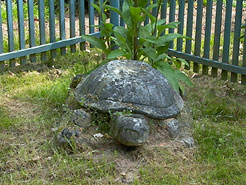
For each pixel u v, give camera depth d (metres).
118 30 4.15
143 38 3.92
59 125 3.57
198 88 4.57
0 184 3.01
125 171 3.11
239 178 3.08
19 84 4.55
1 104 4.11
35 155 3.29
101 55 5.27
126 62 3.66
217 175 3.11
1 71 4.71
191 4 4.66
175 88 3.92
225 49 4.49
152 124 3.44
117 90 3.41
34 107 4.06
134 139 3.15
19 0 4.64
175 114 3.48
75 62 5.12
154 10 5.02
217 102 4.26
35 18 6.20
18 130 3.66
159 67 4.02
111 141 3.38
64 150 3.30
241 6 4.29
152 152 3.27
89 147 3.29
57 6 6.70
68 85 4.38
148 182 3.02
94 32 5.25
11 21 4.65
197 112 4.02
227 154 3.38
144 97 3.40
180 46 4.88
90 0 5.12
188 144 3.42
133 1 4.20
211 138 3.57
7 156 3.29
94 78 3.58
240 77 4.88
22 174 3.09
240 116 4.02
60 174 3.08
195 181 3.05
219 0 4.43
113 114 3.33
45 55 4.96
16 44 5.32
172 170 3.14
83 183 3.00
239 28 4.34
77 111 3.47
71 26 5.08
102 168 3.12
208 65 4.62
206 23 4.57
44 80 4.67
